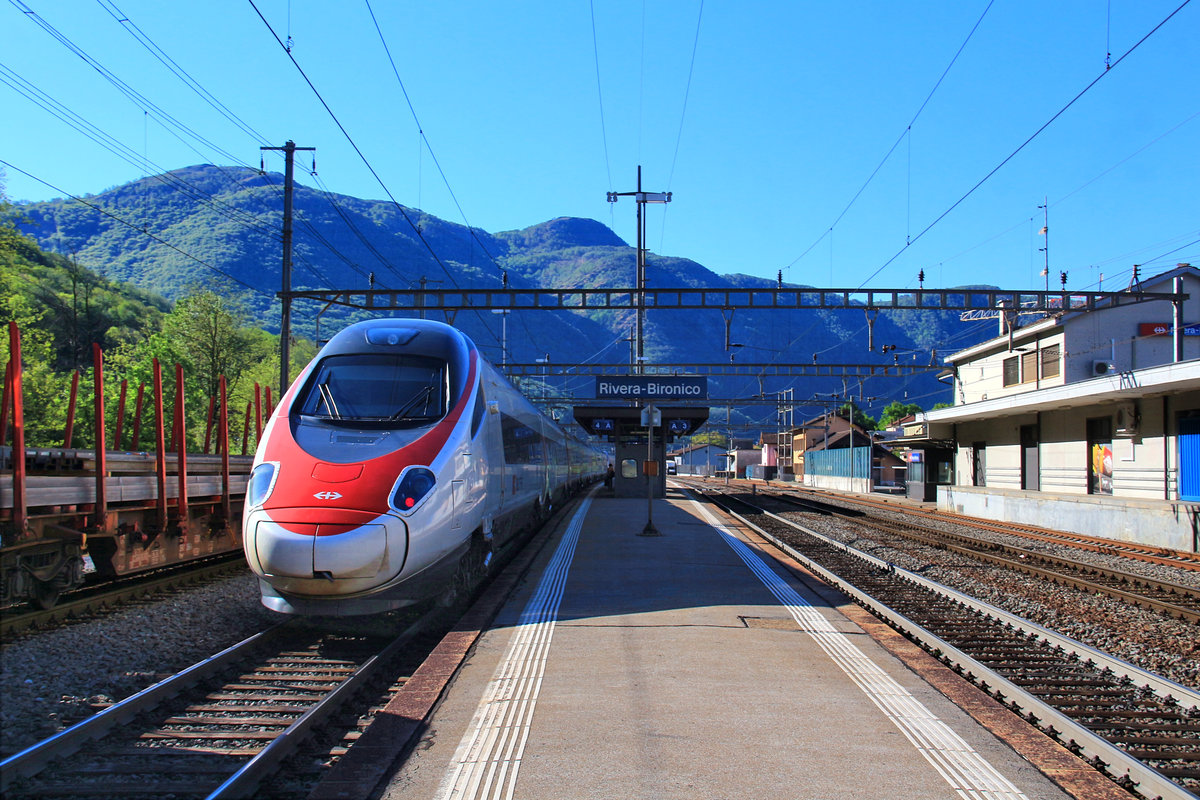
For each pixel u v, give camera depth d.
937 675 6.33
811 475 69.62
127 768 4.69
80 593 9.65
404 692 5.73
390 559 7.57
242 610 9.26
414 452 8.37
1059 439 28.31
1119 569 15.41
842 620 8.41
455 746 4.75
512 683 6.04
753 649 7.12
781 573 11.75
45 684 6.10
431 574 8.31
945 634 8.84
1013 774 4.38
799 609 8.98
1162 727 5.74
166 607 9.02
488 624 8.15
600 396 31.67
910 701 5.64
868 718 5.28
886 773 4.38
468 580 10.13
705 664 6.61
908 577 12.64
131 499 9.47
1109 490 25.17
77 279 58.06
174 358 43.84
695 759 4.56
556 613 8.70
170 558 10.55
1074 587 12.91
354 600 7.62
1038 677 7.13
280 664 7.15
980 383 36.47
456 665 6.50
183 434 10.51
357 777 4.26
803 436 81.62
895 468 64.81
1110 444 25.17
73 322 53.50
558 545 15.05
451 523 8.55
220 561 13.21
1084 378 29.05
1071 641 7.96
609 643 7.33
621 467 33.53
